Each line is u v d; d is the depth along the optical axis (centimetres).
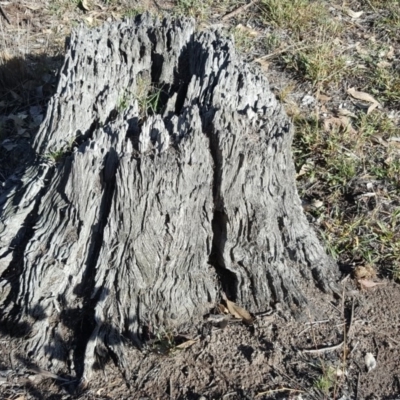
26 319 111
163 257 107
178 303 112
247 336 113
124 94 119
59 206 107
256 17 212
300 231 118
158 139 103
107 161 103
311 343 114
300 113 171
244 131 106
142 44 124
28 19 203
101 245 106
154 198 101
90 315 110
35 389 107
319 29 206
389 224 140
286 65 190
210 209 108
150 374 108
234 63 117
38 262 108
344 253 133
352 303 121
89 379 107
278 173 109
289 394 106
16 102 172
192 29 127
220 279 117
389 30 209
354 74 188
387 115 174
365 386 109
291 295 117
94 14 208
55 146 113
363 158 158
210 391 106
